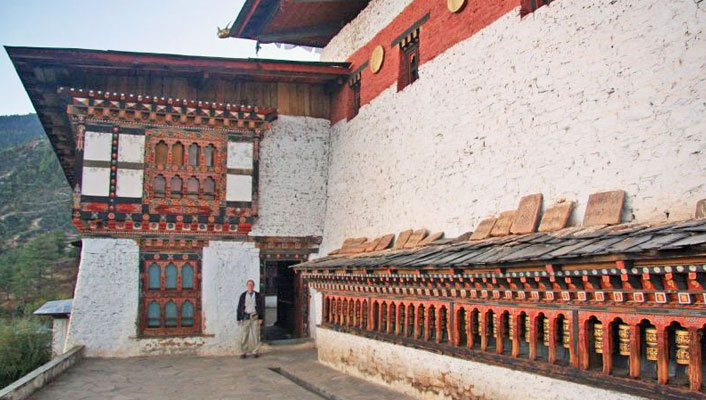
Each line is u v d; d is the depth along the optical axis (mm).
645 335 5559
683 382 5156
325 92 17484
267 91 16938
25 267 46250
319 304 16125
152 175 15273
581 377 6059
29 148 83438
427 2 12414
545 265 5988
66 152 19625
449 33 11516
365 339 11055
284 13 16844
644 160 7051
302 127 17125
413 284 9000
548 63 8805
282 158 16812
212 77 16172
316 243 16906
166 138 15461
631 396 5496
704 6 6500
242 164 16016
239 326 15617
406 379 9539
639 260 5031
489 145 10023
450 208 11000
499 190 9664
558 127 8492
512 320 7152
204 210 15602
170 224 15352
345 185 15852
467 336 8023
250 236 16203
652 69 7066
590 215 7438
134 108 14992
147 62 14703
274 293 29297
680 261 4711
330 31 18062
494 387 7426
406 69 13500
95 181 14828
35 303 38188
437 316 8750
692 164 6457
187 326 15414
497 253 7117
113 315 14938
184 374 12539
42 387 10961
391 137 13539
